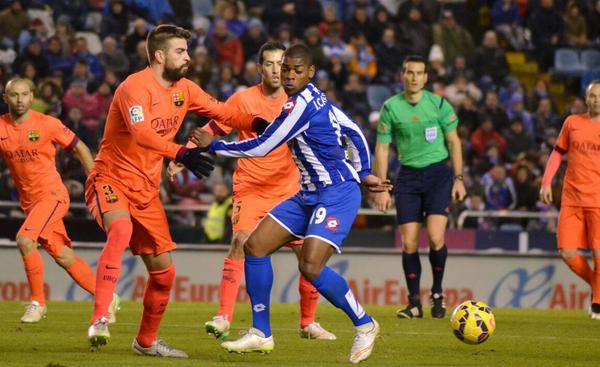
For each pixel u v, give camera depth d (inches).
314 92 639.8
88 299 1481.3
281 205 661.3
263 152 636.1
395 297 1496.1
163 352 689.6
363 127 1820.9
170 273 689.0
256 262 655.8
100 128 1721.2
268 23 2108.8
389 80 1998.0
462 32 2127.2
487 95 1886.1
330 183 644.7
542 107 1957.4
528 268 1499.8
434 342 821.9
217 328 768.3
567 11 2239.2
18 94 938.7
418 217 1075.9
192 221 1610.5
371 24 2074.3
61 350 715.4
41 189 966.4
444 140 1081.4
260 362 658.2
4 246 1466.5
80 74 1797.5
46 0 2026.3
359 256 1498.5
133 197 684.7
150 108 679.1
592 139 1069.8
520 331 947.3
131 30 2006.6
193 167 650.8
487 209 1670.8
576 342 850.8
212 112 714.8
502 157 1836.9
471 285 1498.5
